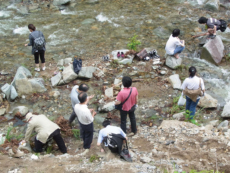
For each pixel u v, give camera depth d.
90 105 6.58
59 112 6.36
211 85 7.28
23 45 9.27
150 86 7.25
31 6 12.16
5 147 5.20
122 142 4.59
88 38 9.73
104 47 9.15
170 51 7.87
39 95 6.87
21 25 10.59
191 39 9.54
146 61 8.34
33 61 8.41
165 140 5.16
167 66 8.07
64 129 5.74
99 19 11.08
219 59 8.27
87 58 8.52
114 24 10.67
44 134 4.73
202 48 8.49
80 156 4.97
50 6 12.19
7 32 10.07
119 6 12.24
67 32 10.11
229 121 5.90
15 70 7.93
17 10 11.80
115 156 4.84
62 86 7.23
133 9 11.94
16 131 5.76
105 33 10.05
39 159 4.82
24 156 4.93
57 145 5.42
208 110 6.38
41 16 11.33
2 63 8.25
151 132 5.57
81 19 11.08
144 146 5.12
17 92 6.77
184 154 4.62
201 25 10.48
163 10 11.80
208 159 4.37
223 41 9.38
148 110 6.41
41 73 7.77
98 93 6.96
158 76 7.65
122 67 8.04
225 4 12.16
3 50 8.95
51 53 8.83
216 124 5.86
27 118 4.84
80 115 4.66
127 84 4.89
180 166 4.25
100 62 8.26
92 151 5.16
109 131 4.49
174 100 6.54
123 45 9.26
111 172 4.18
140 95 6.92
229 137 4.87
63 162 4.70
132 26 10.53
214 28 8.10
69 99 6.78
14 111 6.22
